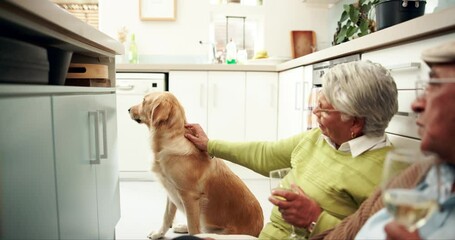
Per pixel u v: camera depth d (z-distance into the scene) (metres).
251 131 3.09
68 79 1.39
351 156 1.00
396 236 0.50
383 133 1.00
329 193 0.99
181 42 3.55
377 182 0.91
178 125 1.55
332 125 1.01
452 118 0.51
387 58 1.37
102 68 1.48
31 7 0.76
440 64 0.56
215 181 1.55
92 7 3.75
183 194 1.53
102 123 1.41
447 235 0.54
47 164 0.89
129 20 3.47
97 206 1.35
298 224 0.91
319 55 2.07
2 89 0.69
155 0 3.46
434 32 1.06
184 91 2.96
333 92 0.98
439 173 0.57
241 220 1.56
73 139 1.08
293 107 2.67
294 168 1.16
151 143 1.58
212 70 2.97
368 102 0.92
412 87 1.17
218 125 3.05
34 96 0.83
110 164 1.56
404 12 1.52
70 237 1.05
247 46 3.75
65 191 1.01
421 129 0.58
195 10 3.53
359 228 0.75
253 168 1.39
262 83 3.05
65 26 0.96
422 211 0.51
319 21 3.68
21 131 0.76
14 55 0.86
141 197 2.56
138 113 1.66
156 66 2.89
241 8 3.58
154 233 1.87
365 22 2.37
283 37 3.66
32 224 0.81
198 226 1.53
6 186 0.70
